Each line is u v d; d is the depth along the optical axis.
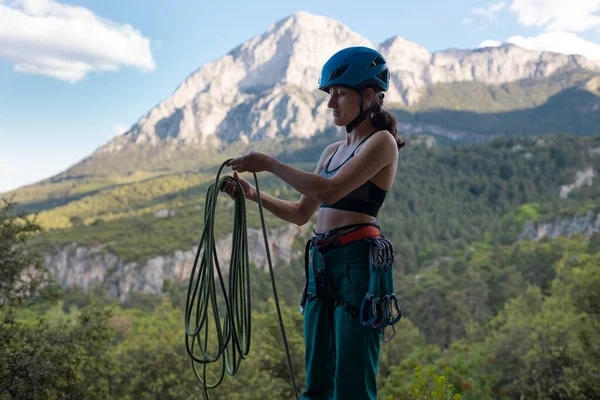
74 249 108.81
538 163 178.62
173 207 160.00
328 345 2.07
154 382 18.66
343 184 1.86
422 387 3.61
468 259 98.00
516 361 18.88
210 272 2.09
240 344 2.21
